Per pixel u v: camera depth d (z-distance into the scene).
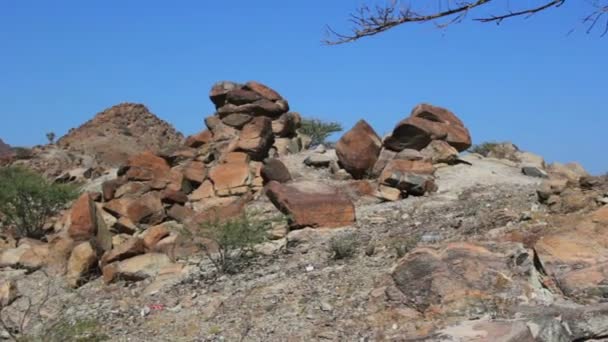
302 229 14.16
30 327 10.98
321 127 26.12
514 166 20.09
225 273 12.46
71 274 14.02
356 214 15.54
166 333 9.91
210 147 20.72
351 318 9.08
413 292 8.94
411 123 19.06
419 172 17.95
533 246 9.23
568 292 8.31
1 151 46.12
